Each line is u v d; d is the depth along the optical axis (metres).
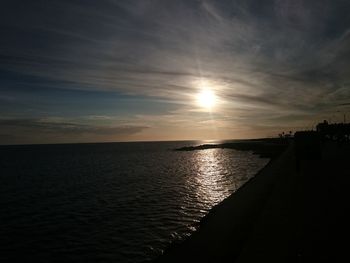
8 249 19.16
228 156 116.56
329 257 9.47
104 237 20.92
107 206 31.36
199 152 154.75
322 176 27.06
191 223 23.12
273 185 27.44
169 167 76.44
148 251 17.94
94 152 181.12
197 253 13.76
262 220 14.47
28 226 24.55
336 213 14.39
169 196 35.59
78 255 17.89
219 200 32.34
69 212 29.30
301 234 11.89
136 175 60.22
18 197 38.88
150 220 24.75
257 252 10.62
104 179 55.25
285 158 59.03
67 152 190.25
